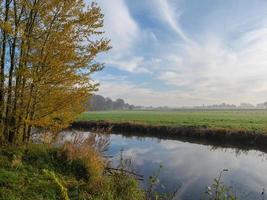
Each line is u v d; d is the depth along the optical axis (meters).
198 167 14.92
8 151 8.34
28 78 8.43
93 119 43.84
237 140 24.86
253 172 13.97
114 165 12.36
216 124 32.34
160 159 17.02
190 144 24.11
